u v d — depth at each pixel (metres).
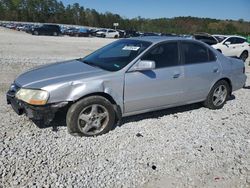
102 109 4.70
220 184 3.60
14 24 70.50
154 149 4.37
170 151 4.34
